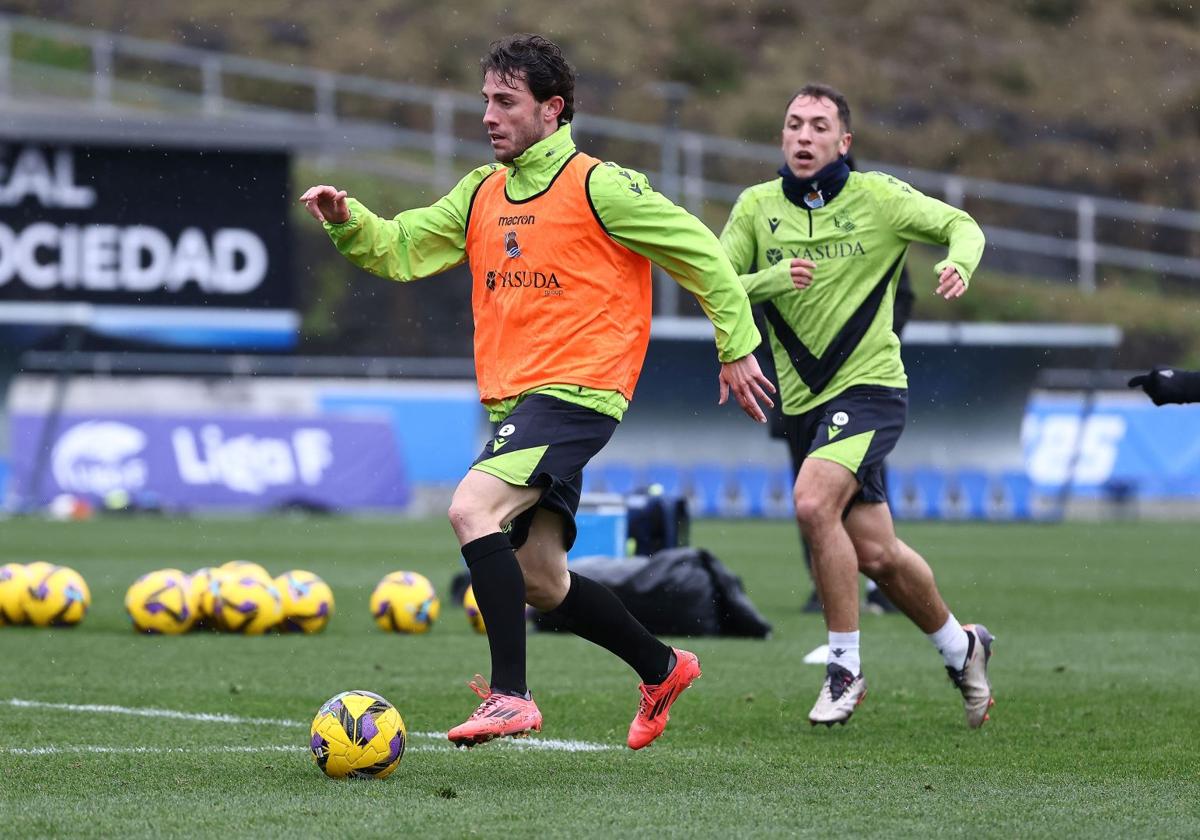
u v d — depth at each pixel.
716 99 167.00
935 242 24.27
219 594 35.91
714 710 25.17
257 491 91.62
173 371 102.81
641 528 42.28
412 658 31.72
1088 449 100.56
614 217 18.64
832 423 23.89
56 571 37.47
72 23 168.50
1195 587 51.94
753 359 18.92
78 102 141.88
